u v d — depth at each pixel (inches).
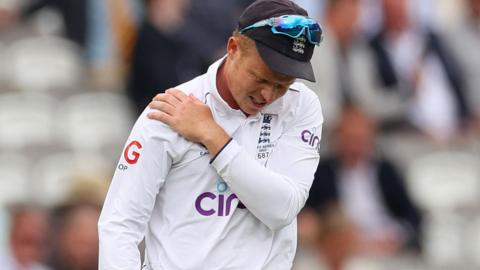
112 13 1676.9
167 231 688.4
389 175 1541.6
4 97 1653.5
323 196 1453.0
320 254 1413.6
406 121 1690.5
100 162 1566.2
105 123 1644.9
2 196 1525.6
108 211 683.4
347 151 1512.1
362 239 1494.8
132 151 678.5
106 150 1610.5
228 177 669.3
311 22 652.7
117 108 1653.5
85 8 1707.7
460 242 1658.5
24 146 1601.9
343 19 1631.4
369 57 1640.0
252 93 661.9
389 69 1657.2
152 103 681.6
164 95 681.6
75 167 1521.9
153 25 1504.7
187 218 684.1
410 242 1547.7
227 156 666.8
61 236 1268.5
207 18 1544.0
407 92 1673.2
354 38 1641.2
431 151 1717.5
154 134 674.2
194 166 677.9
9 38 1739.7
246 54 653.9
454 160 1728.6
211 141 669.3
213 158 669.9
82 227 1259.2
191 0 1550.2
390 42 1674.5
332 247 1412.4
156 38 1501.0
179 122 671.1
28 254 1277.1
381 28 1680.6
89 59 1707.7
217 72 685.9
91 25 1707.7
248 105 670.5
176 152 674.8
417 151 1707.7
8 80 1697.8
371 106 1637.6
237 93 666.8
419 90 1711.4
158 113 674.8
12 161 1563.7
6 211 1360.7
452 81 1758.1
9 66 1715.1
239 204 682.8
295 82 701.9
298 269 1398.9
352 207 1508.4
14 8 1769.2
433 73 1744.6
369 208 1524.4
